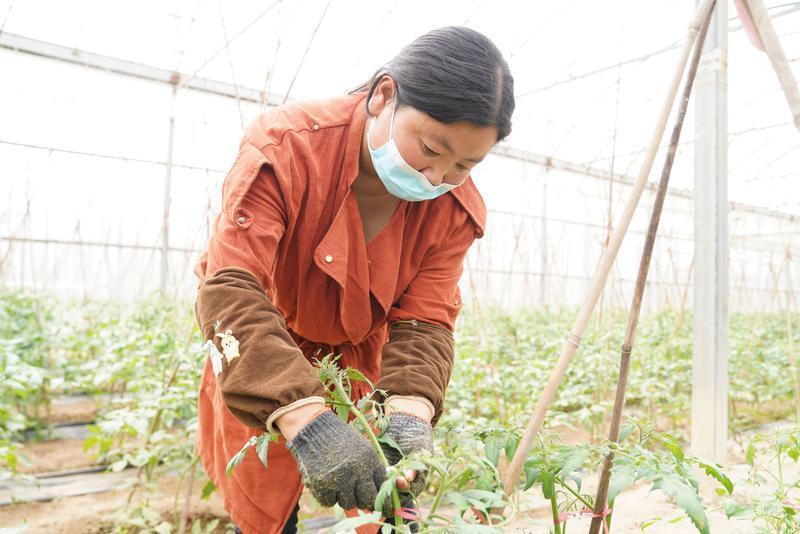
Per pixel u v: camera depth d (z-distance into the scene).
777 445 1.60
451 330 1.53
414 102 1.14
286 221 1.32
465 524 0.92
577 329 1.33
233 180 1.25
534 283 10.13
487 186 9.62
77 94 6.83
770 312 7.32
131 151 7.57
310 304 1.44
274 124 1.31
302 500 2.92
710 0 1.25
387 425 1.18
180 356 2.96
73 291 7.78
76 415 4.39
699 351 2.59
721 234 2.55
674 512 2.22
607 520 1.26
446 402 3.79
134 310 5.77
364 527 1.53
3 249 7.30
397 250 1.42
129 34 6.13
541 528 2.14
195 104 6.93
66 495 3.04
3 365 3.13
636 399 4.63
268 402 1.06
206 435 1.61
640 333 5.37
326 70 6.14
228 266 1.19
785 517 1.33
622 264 10.80
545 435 1.31
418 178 1.23
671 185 8.98
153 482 2.78
